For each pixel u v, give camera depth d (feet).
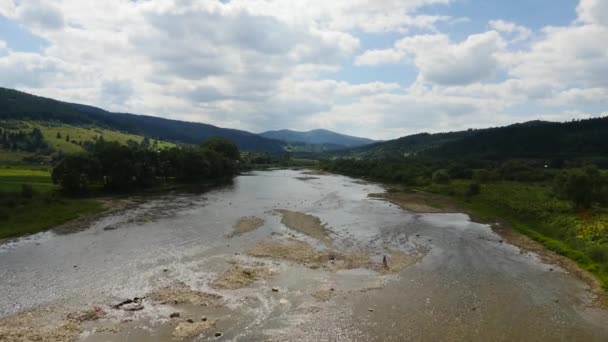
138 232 161.07
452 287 110.93
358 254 139.54
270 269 119.55
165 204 236.02
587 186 205.87
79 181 256.93
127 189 294.46
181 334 79.10
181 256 129.39
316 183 413.80
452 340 81.30
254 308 92.38
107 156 282.77
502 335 84.12
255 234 161.89
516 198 259.39
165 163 347.97
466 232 182.09
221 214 204.23
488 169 500.74
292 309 92.63
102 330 80.07
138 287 102.58
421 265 129.90
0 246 138.62
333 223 191.83
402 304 98.07
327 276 116.06
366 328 84.99
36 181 289.33
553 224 184.03
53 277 108.58
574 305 100.73
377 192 338.75
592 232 158.51
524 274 123.75
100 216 194.59
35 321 83.56
